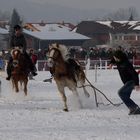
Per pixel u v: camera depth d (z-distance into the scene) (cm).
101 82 3180
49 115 1501
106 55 4694
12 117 1459
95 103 1822
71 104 1798
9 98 2039
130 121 1375
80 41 9612
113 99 2025
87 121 1372
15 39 2070
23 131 1197
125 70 1520
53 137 1110
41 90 2539
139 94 2284
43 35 9319
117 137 1110
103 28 13025
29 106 1762
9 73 2077
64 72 1636
